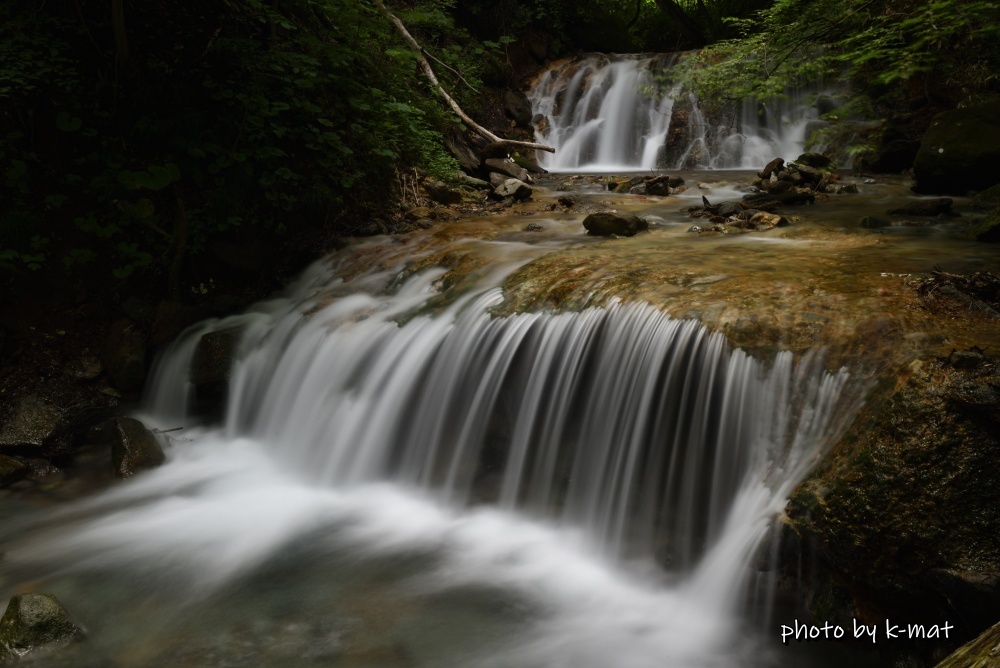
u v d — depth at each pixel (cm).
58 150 729
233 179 752
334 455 562
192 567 446
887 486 309
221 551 464
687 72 1011
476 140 1190
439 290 613
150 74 755
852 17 811
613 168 1452
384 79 956
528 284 543
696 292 464
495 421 501
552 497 466
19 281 705
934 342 362
